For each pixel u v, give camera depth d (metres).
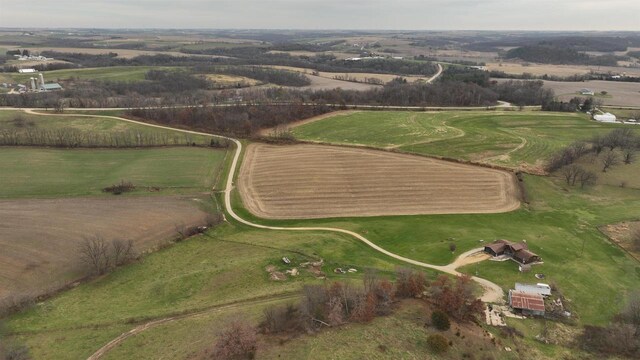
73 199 100.81
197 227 90.62
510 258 80.00
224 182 114.12
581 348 57.94
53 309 62.47
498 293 69.44
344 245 84.62
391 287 62.78
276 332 52.50
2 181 109.06
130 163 124.31
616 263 80.06
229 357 47.78
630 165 124.56
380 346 50.06
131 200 101.44
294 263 75.94
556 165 122.00
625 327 59.66
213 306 62.31
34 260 73.94
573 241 87.44
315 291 58.06
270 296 64.56
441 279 66.44
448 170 118.00
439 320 55.03
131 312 61.44
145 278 72.06
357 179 113.25
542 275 74.56
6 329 57.12
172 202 101.38
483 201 104.75
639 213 99.56
